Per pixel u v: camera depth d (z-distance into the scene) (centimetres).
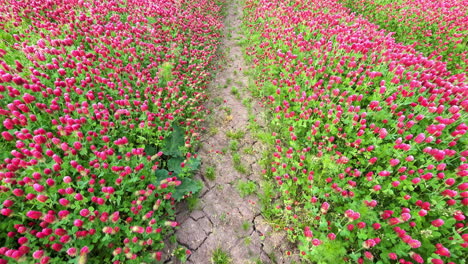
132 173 356
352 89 516
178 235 374
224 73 802
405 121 455
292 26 794
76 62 522
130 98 508
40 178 293
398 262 293
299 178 421
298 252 362
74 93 446
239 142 546
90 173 336
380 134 389
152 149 459
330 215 373
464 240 281
